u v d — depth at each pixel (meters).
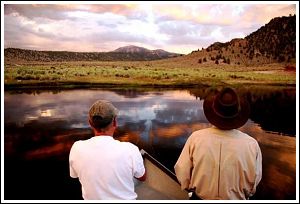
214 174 1.46
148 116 3.62
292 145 3.29
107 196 1.38
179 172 1.57
